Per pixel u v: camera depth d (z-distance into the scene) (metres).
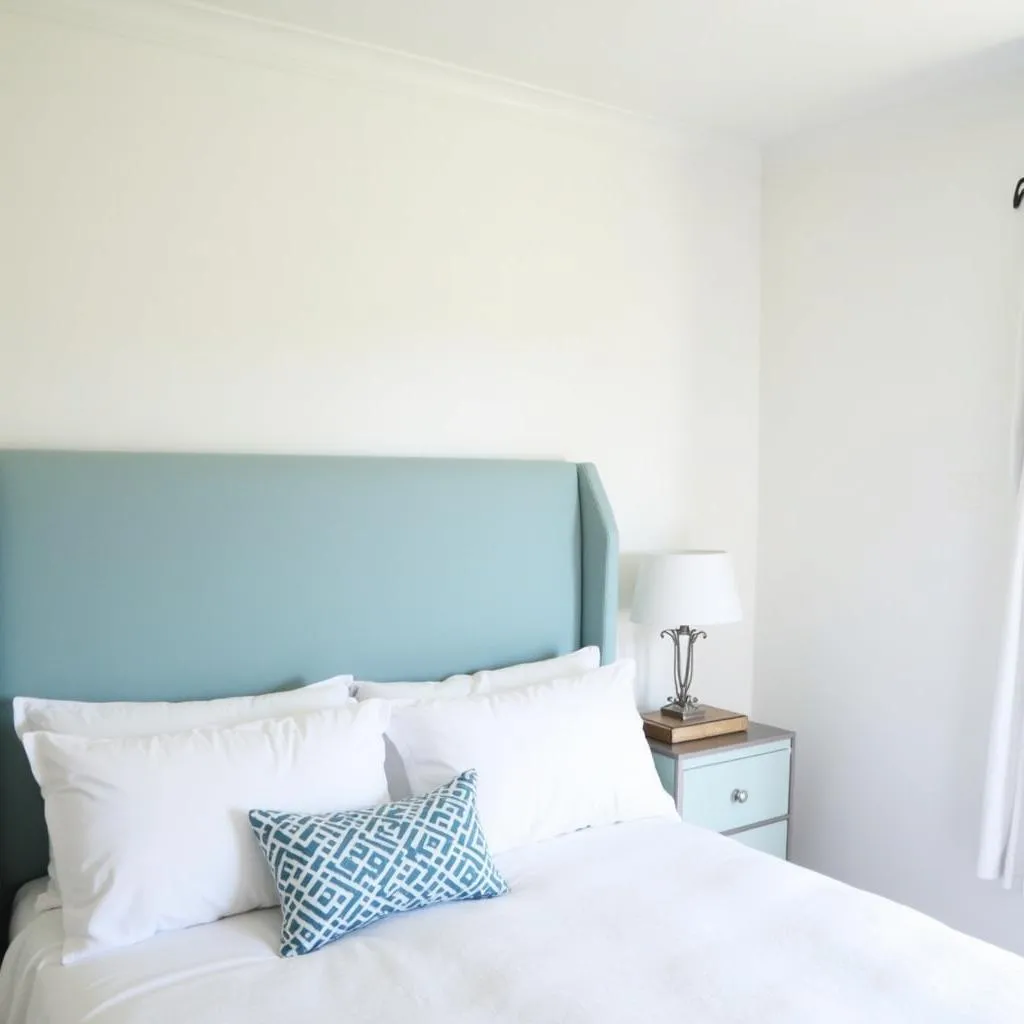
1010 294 2.69
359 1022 1.48
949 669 2.86
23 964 1.75
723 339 3.36
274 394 2.49
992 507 2.74
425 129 2.71
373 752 2.14
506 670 2.66
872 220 3.05
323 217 2.55
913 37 2.49
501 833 2.19
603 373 3.08
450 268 2.77
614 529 2.87
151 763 1.89
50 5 2.17
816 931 1.80
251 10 2.33
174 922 1.80
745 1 2.29
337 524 2.46
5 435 2.17
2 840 2.06
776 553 3.40
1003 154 2.70
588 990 1.58
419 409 2.72
